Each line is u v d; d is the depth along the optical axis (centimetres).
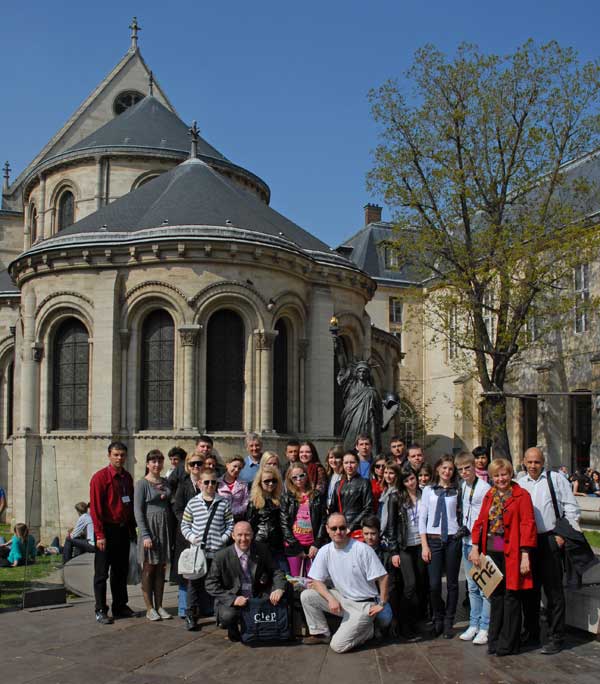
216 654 934
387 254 5897
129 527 1137
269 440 2438
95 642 988
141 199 2858
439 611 1014
